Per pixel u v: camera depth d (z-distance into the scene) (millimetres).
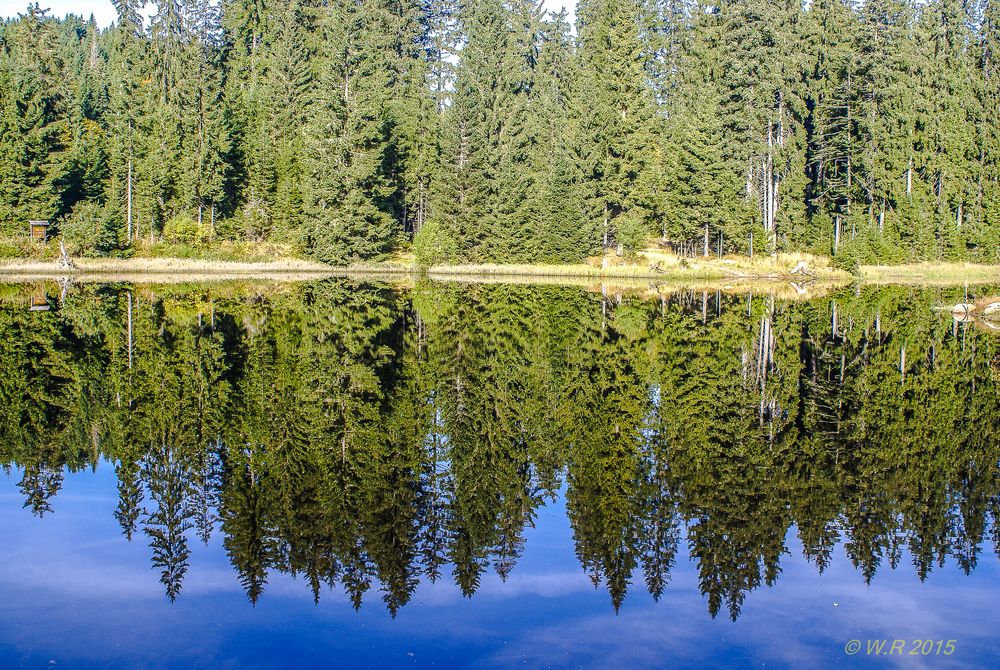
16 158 51062
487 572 8336
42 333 24266
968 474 12031
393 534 9320
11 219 50906
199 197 55500
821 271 53219
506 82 58875
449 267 56375
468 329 27719
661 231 61531
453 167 57531
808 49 57844
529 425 14594
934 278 54750
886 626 7195
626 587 7977
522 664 6484
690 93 65875
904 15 60656
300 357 21141
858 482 11625
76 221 51656
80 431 13617
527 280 52188
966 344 25859
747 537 9453
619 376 19641
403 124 60469
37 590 7750
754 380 19469
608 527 9703
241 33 74438
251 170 58000
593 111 57969
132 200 55938
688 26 72562
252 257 55156
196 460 12039
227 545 8930
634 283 50875
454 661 6504
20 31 67438
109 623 7086
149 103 58969
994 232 59188
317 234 54750
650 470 12070
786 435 14258
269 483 11039
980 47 63656
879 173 55406
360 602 7566
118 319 27781
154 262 52281
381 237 56500
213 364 19812
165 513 9898
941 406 16781
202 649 6645
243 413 14914
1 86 51469
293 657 6547
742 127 55906
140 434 13406
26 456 12219
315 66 65625
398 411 15344
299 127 60875
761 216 57469
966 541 9406
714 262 55281
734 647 6801
